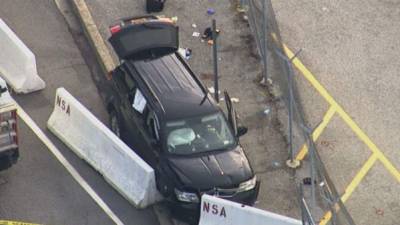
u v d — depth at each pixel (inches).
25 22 3289.9
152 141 2539.4
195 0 3462.1
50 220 2490.2
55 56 3154.5
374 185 2706.7
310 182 2662.4
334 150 2832.2
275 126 2906.0
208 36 3267.7
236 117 2748.5
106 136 2623.0
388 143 2871.6
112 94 2787.9
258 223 2325.3
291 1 3506.4
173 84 2662.4
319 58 3223.4
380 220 2576.3
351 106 3019.2
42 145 2765.7
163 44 2785.4
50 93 2987.2
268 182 2687.0
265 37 2960.1
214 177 2465.6
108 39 2918.3
